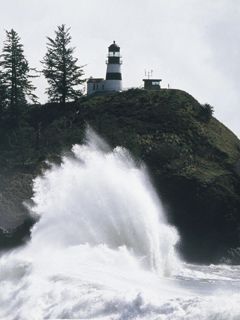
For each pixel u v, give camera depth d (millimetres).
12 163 134500
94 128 139375
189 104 148250
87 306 54000
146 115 143125
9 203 119875
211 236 116438
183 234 116000
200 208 117938
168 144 132500
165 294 59844
